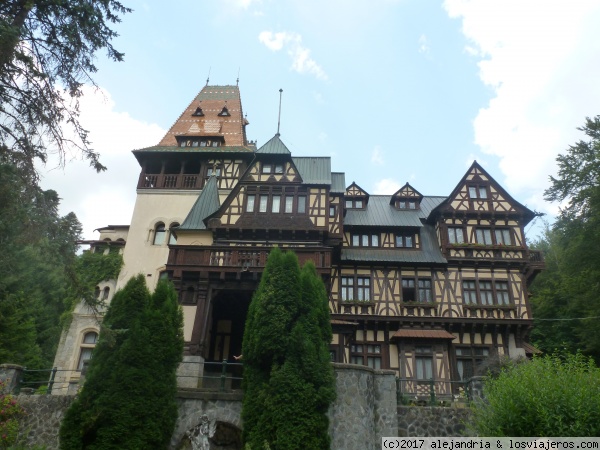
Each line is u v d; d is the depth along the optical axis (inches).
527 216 992.9
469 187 1000.9
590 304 906.1
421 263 929.5
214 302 791.7
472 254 944.9
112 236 1146.7
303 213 853.8
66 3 422.6
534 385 337.7
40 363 944.3
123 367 439.5
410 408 502.0
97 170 430.3
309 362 463.2
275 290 507.8
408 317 879.7
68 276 443.5
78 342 932.6
